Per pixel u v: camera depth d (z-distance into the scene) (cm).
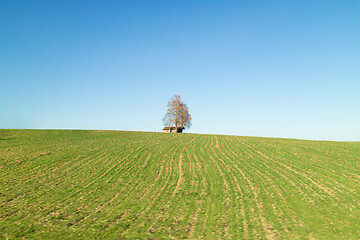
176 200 2134
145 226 1622
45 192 2353
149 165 3431
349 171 2936
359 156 3897
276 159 3741
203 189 2430
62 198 2197
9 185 2539
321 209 1833
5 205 2027
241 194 2253
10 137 5534
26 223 1683
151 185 2584
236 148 4841
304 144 5438
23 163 3388
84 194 2303
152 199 2169
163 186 2547
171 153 4275
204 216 1780
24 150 4194
